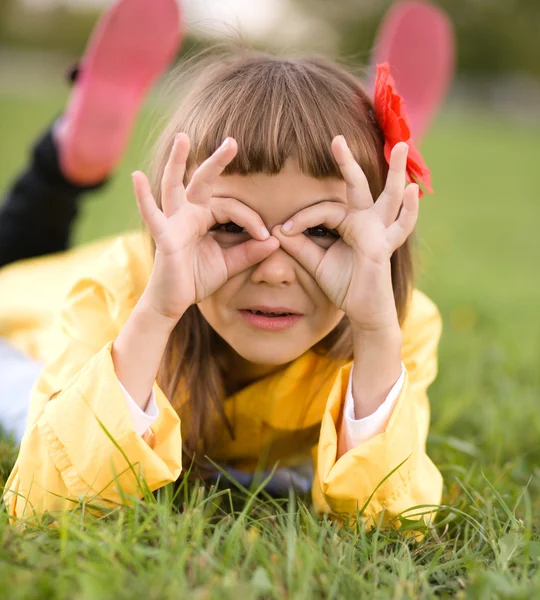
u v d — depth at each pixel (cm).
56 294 256
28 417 158
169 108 181
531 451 198
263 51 190
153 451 142
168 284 138
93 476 138
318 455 148
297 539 124
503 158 1254
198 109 151
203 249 142
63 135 269
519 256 554
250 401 166
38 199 274
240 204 139
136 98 275
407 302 168
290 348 148
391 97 153
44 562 112
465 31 2491
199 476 160
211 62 177
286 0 2392
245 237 145
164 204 138
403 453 146
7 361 225
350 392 148
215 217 140
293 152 139
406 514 147
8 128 970
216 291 145
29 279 264
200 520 124
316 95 148
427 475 155
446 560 133
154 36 267
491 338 317
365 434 146
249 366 166
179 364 161
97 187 281
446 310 362
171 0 265
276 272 140
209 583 109
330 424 149
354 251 141
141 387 142
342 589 114
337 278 143
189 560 115
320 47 219
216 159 134
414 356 177
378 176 154
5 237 276
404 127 150
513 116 2255
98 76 266
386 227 141
